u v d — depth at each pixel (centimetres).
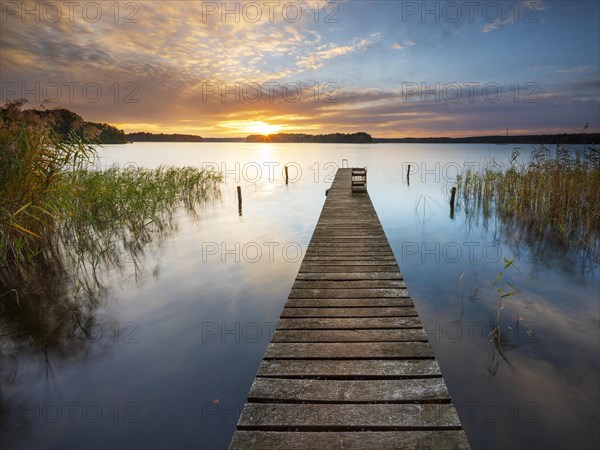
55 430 298
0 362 388
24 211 598
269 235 998
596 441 290
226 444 288
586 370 379
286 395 240
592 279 631
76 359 400
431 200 1542
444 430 208
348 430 210
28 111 625
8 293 552
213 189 1870
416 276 669
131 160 4153
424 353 291
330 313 369
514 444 288
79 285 595
